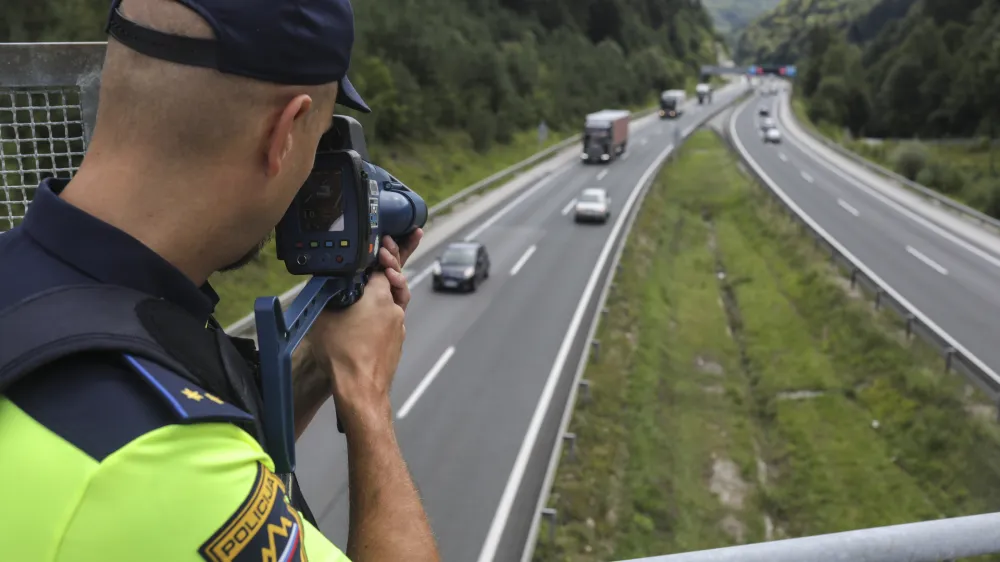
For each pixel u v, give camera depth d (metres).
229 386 1.01
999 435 17.44
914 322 22.56
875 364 22.00
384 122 45.41
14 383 0.85
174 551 0.83
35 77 2.38
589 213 36.84
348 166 1.32
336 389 1.38
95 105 2.45
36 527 0.81
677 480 17.20
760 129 87.62
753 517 16.83
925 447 18.14
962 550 1.68
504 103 64.25
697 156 65.19
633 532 14.78
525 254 31.06
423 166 45.94
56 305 0.90
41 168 2.56
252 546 0.89
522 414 16.91
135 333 0.90
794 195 46.03
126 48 0.99
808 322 26.47
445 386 18.23
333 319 1.43
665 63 126.12
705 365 24.11
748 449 19.39
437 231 34.09
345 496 12.88
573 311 24.23
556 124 73.56
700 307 29.17
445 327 22.31
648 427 18.66
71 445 0.82
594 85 89.94
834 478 17.67
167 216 1.00
